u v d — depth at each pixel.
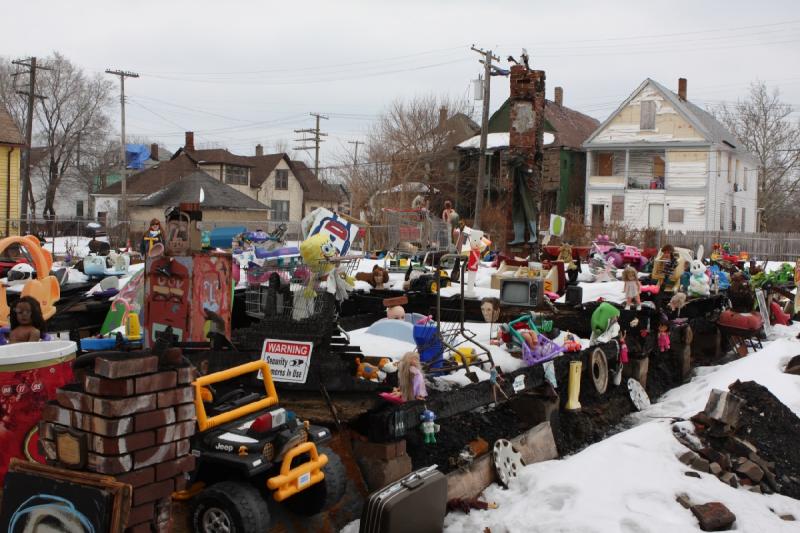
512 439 7.71
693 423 7.88
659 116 45.72
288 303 7.10
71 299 11.21
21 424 5.09
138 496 4.12
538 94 16.33
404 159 49.88
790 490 7.33
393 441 6.38
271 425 5.16
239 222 39.69
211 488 5.08
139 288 9.85
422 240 16.97
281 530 5.52
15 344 5.50
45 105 60.44
